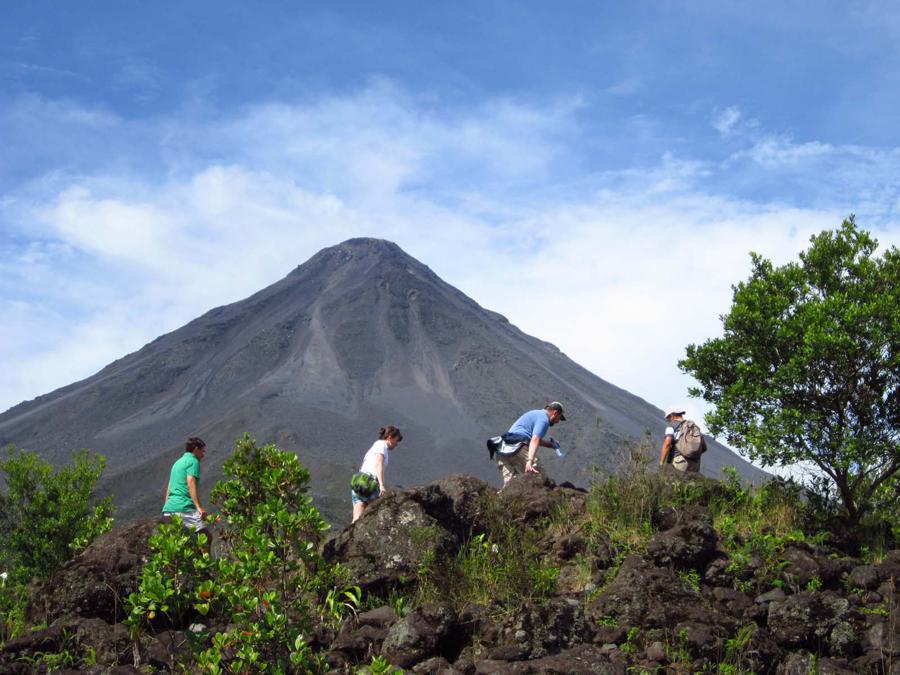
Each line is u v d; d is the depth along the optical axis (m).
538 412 12.32
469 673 6.63
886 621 7.53
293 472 8.45
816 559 8.73
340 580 8.09
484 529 9.48
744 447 10.88
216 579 7.41
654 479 10.52
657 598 7.77
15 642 7.10
